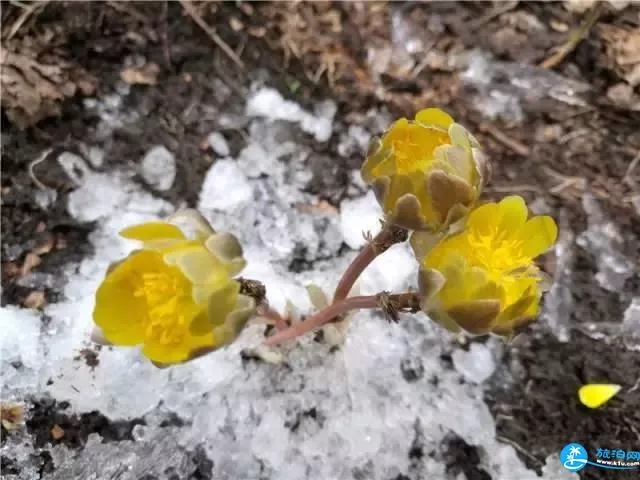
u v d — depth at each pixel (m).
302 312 0.17
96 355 0.16
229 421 0.16
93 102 0.18
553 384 0.17
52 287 0.16
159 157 0.18
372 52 0.19
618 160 0.19
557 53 0.20
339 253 0.18
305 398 0.16
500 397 0.16
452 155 0.11
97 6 0.19
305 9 0.20
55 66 0.18
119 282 0.11
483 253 0.11
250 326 0.16
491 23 0.20
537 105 0.19
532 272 0.12
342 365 0.16
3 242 0.17
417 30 0.20
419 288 0.12
